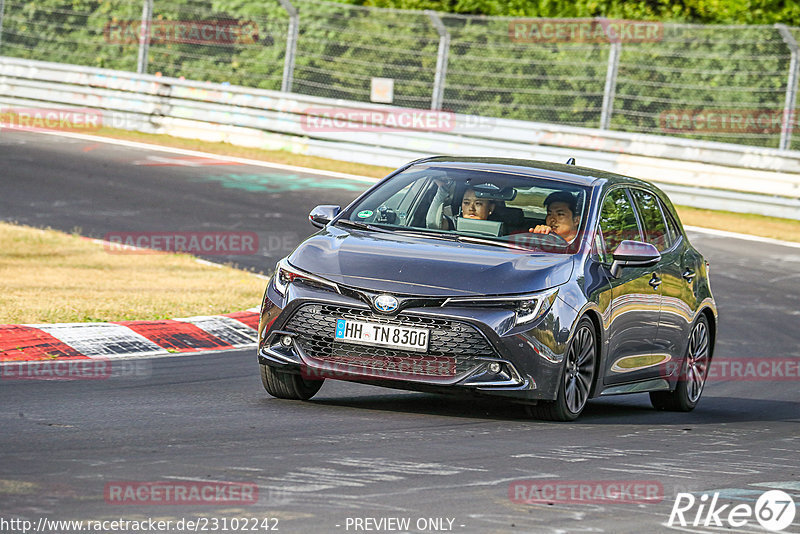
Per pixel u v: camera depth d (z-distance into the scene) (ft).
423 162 75.72
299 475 47.70
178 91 218.38
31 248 124.77
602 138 196.85
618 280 70.54
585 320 66.80
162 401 65.00
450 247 66.74
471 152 200.85
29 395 64.13
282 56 228.63
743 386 93.86
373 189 73.72
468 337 62.28
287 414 63.10
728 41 205.57
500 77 213.46
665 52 207.21
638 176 193.16
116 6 238.27
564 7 239.91
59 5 240.53
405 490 46.29
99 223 143.64
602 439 62.13
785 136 193.16
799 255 156.97
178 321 92.17
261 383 74.02
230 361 82.02
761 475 55.11
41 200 153.99
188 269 121.19
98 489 43.39
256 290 111.14
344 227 70.49
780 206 185.37
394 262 64.28
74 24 240.32
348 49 223.30
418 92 220.02
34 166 175.22
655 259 69.97
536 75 211.41
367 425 61.16
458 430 61.52
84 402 63.00
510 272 64.28
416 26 220.84
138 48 237.45
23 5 241.96
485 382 62.44
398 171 75.00
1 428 54.19
